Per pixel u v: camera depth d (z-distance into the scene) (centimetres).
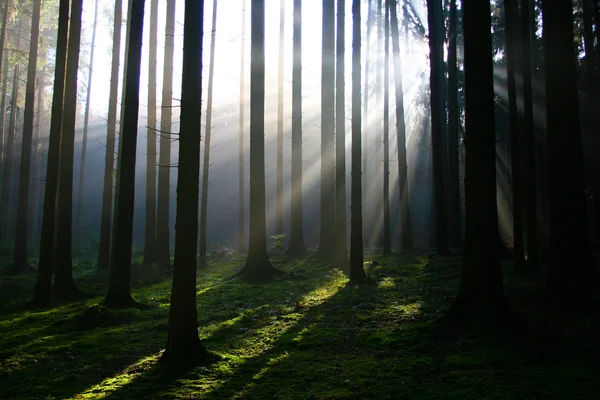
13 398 644
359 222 1448
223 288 1501
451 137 2334
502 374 650
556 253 963
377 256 2225
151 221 2089
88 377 739
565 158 970
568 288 941
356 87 1434
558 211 969
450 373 664
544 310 933
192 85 813
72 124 1530
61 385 696
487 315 852
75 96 1542
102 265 1955
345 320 1027
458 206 2353
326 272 1666
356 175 1446
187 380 694
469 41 930
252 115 1677
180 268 794
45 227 1377
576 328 811
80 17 1565
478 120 912
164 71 2136
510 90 1373
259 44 1659
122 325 1100
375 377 677
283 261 2053
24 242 2016
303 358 791
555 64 986
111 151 2047
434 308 1049
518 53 1997
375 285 1386
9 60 2541
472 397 578
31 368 787
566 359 686
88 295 1493
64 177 1498
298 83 2214
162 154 2117
